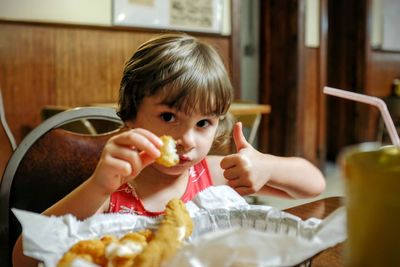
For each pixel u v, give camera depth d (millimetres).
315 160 4148
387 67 4887
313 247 413
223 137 1035
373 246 373
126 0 2807
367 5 4434
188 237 522
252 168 829
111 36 2773
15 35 2389
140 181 905
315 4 3979
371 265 375
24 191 950
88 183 654
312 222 542
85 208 654
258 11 4016
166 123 788
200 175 997
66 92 2615
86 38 2664
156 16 2969
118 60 2816
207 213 585
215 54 879
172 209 535
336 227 470
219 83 813
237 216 583
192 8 3166
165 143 657
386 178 363
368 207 372
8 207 925
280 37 3896
